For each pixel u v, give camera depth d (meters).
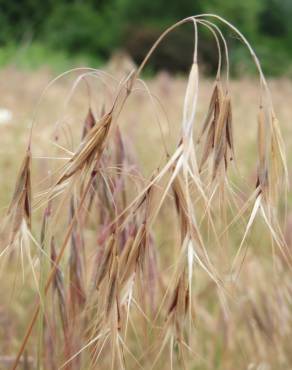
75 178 0.28
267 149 0.27
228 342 0.49
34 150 0.87
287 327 0.50
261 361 0.49
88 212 0.34
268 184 0.27
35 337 0.47
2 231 0.29
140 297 0.29
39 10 4.59
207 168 0.27
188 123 0.25
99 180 0.34
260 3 5.18
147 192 0.27
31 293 0.50
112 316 0.28
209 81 2.27
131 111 1.18
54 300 0.34
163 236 0.49
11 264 0.43
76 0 4.72
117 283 0.28
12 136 0.94
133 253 0.28
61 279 0.34
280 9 5.33
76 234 0.34
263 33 5.39
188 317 0.28
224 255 0.29
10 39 3.97
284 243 0.28
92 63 4.10
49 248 0.33
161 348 0.28
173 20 4.70
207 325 0.51
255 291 0.49
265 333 0.50
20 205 0.29
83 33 4.51
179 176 0.25
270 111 0.27
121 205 0.35
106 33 4.56
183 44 4.24
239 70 2.65
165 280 0.45
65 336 0.35
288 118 1.44
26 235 0.29
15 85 1.67
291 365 0.50
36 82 1.76
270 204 0.27
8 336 0.46
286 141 1.13
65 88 1.63
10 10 4.50
